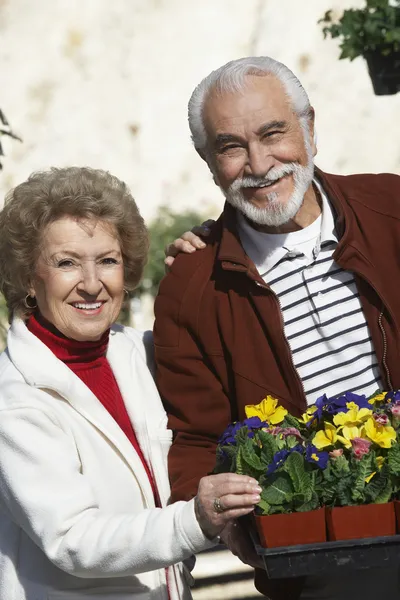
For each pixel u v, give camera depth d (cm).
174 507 259
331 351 316
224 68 314
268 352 318
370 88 957
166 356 327
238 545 287
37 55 991
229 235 323
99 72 991
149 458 295
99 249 284
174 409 325
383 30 477
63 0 992
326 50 962
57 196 282
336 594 258
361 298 314
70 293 283
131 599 277
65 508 261
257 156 305
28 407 271
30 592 274
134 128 991
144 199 983
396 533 249
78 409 279
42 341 290
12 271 288
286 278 320
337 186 330
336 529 246
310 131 321
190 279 329
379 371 315
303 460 250
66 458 268
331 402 276
